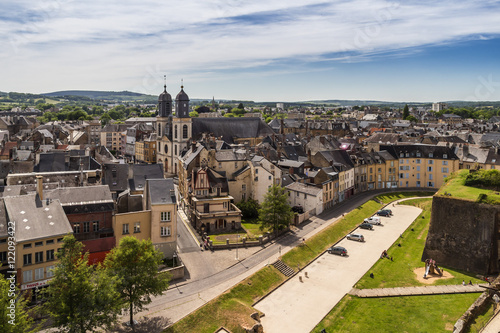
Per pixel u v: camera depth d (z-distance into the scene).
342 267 79.88
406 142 177.50
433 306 64.19
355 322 60.94
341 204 121.19
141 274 54.25
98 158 123.12
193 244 85.06
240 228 95.31
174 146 164.62
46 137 168.75
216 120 178.88
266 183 108.81
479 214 77.94
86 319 46.94
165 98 172.38
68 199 71.19
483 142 162.62
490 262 76.12
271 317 62.19
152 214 74.94
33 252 57.91
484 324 55.25
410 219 110.75
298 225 100.25
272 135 173.88
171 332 54.66
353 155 138.12
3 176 93.94
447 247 81.00
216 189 97.31
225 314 59.72
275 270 75.06
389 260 83.31
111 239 69.88
